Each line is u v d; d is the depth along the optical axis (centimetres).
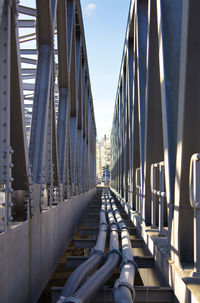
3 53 380
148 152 649
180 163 384
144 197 684
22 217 487
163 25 466
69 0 1091
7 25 381
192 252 404
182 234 404
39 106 619
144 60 755
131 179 1008
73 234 1135
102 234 652
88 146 2433
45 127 607
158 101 621
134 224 830
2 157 375
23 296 432
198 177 333
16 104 440
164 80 448
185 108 370
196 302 279
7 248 363
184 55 362
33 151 588
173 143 432
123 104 1448
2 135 378
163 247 469
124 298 309
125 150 1320
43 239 572
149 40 591
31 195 483
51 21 638
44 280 579
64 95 1003
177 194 398
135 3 793
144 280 606
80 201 1529
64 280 713
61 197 820
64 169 934
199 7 343
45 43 657
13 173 471
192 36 352
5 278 356
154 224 623
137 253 672
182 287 330
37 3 624
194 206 332
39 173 572
